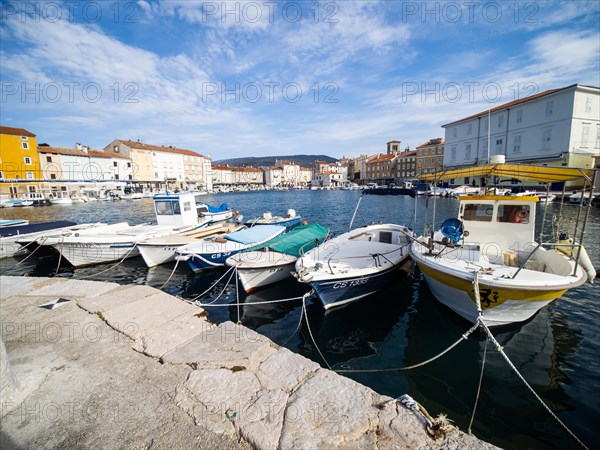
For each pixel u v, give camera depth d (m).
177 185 78.19
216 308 8.70
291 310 8.48
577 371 5.45
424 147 70.69
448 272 6.33
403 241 11.02
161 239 12.91
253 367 3.46
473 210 8.20
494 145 42.81
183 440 2.53
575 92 33.22
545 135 36.38
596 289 9.01
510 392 5.02
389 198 49.53
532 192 30.53
